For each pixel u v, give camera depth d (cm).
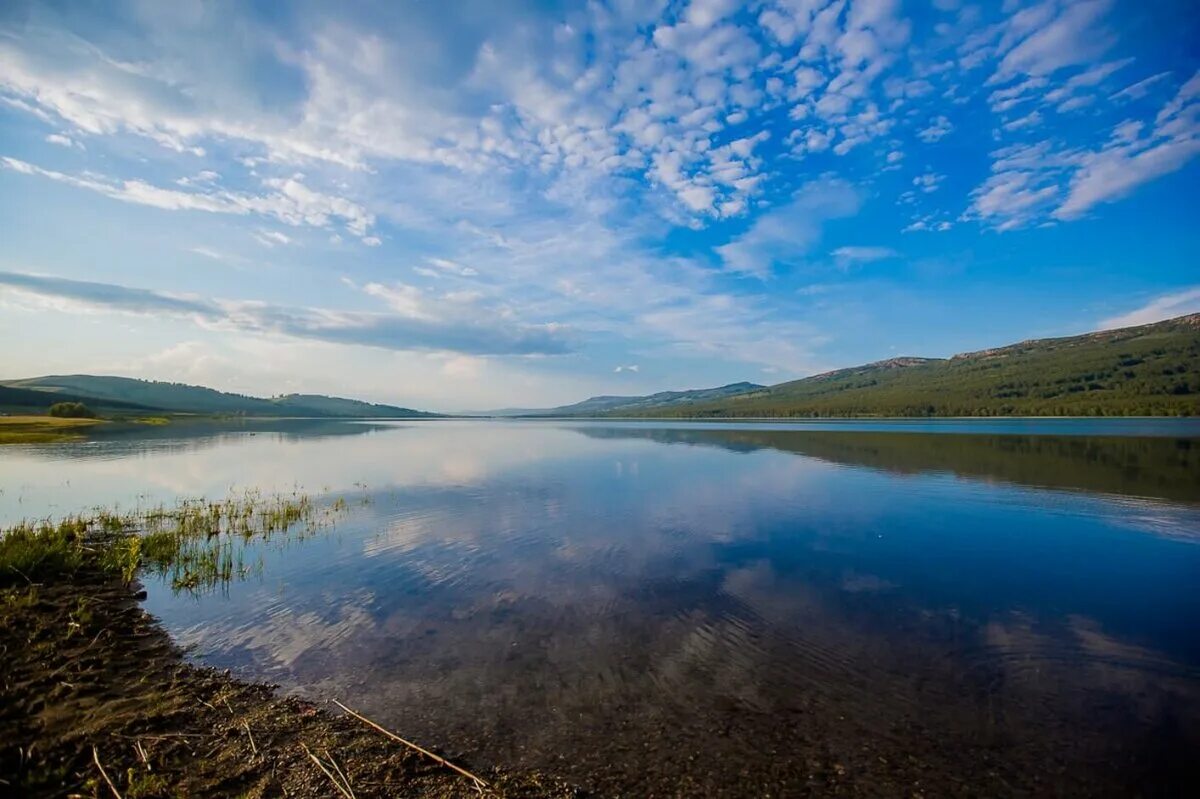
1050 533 1948
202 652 1046
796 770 724
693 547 1770
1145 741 788
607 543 1814
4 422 8062
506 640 1100
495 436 8588
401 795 669
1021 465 3744
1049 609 1271
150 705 852
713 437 7525
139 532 1992
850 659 1028
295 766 716
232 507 2369
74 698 862
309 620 1196
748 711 856
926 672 984
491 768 720
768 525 2067
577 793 677
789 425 12481
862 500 2567
